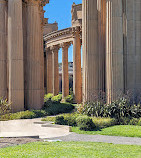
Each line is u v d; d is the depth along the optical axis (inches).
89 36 720.3
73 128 489.4
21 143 353.1
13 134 422.9
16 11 802.8
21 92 796.6
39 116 741.3
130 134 415.5
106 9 674.2
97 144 336.5
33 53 865.5
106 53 666.8
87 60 716.7
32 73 858.1
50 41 1595.7
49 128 505.0
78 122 488.1
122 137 403.5
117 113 578.6
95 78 708.7
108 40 658.8
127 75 695.7
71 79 2351.1
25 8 884.6
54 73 1544.0
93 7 727.1
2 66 816.9
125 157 257.4
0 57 815.7
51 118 625.3
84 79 726.5
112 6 655.8
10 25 799.1
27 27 876.0
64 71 1469.0
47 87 1628.9
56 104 1008.2
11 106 773.3
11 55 794.2
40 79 943.0
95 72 711.1
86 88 713.0
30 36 869.2
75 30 1300.4
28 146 318.0
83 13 751.1
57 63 1565.0
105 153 274.8
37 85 863.7
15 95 783.7
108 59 657.0
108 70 655.1
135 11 713.6
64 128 498.9
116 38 650.8
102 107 606.5
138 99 660.7
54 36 1536.7
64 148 301.1
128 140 377.7
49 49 1644.9
